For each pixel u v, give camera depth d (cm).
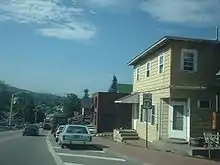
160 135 2798
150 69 3153
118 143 3114
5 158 1978
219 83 2684
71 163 1812
